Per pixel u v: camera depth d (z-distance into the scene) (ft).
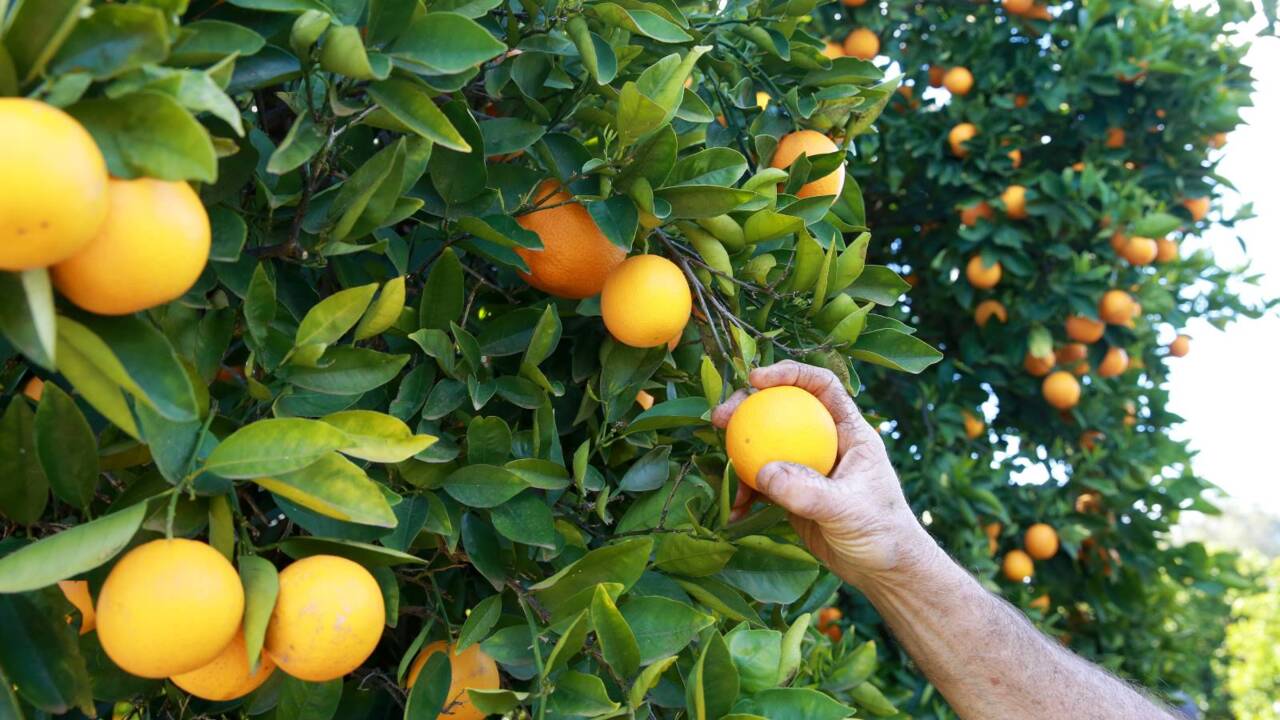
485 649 2.65
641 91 2.85
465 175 2.79
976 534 7.02
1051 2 7.77
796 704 2.73
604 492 3.05
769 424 2.85
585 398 3.19
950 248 7.79
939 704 6.81
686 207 2.97
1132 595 7.78
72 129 1.75
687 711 2.68
